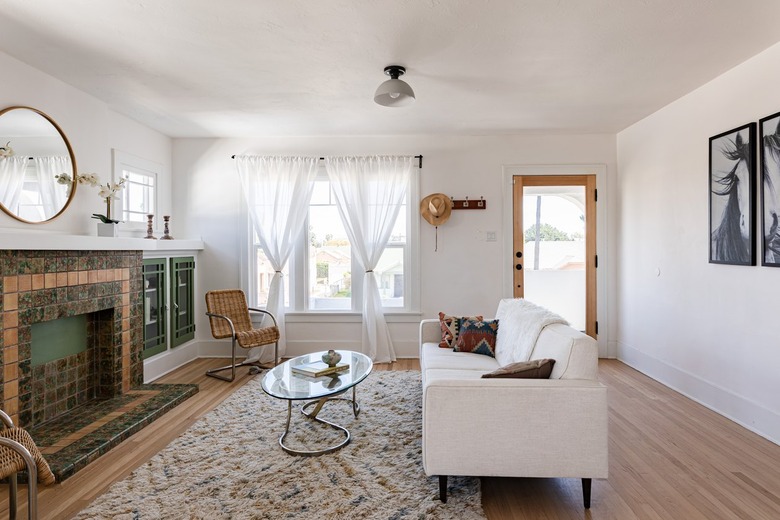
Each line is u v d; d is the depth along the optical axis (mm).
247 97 3664
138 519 1958
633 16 2391
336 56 2875
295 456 2559
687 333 3645
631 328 4602
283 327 4922
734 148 3061
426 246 4969
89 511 2014
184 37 2605
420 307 4973
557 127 4637
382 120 4367
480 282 4973
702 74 3211
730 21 2449
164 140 4867
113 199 3738
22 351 2646
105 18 2381
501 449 2072
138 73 3131
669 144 3889
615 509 2066
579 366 2166
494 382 2094
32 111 2979
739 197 3018
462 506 2061
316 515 1986
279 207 4914
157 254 4258
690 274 3605
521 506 2109
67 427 2861
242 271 5000
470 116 4234
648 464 2479
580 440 2059
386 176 4867
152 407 3219
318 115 4184
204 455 2570
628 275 4660
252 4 2250
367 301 4836
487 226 4961
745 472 2387
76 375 3244
